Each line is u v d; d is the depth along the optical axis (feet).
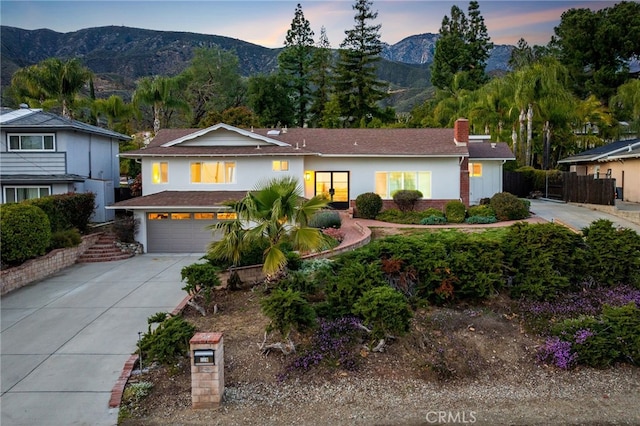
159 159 74.54
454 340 29.96
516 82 126.31
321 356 27.25
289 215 35.40
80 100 131.03
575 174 94.02
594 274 38.19
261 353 27.94
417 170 80.12
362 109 177.78
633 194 88.89
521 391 25.09
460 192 79.71
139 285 45.73
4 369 26.63
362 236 57.47
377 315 27.22
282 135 88.99
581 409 23.27
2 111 89.30
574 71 183.21
